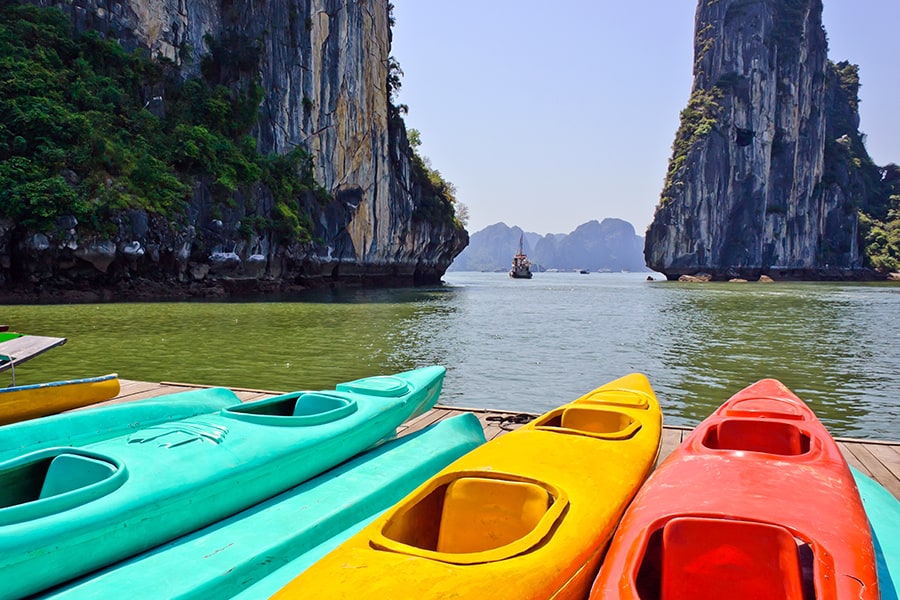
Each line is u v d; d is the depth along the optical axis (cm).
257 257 4462
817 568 275
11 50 3650
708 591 302
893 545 401
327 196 5519
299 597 255
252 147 4750
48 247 3262
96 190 3472
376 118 6309
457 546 360
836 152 13175
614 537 334
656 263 11838
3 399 634
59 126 3475
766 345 2028
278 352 1680
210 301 3600
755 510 333
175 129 4181
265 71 5031
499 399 1208
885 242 12700
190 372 1366
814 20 12506
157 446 435
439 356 1695
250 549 368
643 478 438
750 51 11594
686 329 2525
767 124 11612
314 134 5553
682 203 11306
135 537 370
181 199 3931
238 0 4947
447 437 586
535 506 357
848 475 399
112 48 4103
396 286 6900
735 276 11344
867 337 2266
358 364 1520
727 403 600
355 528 404
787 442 500
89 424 495
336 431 523
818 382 1420
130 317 2500
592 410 552
